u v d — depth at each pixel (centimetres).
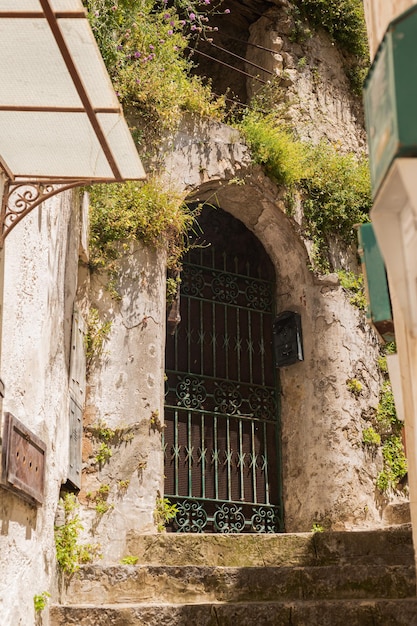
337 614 495
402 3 199
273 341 838
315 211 832
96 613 476
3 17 304
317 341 800
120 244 672
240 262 862
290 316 818
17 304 420
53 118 357
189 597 533
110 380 638
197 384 788
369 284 270
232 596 537
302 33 909
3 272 382
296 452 791
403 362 221
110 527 598
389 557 602
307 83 898
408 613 488
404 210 167
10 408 399
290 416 807
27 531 418
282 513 788
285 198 806
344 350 794
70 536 514
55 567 493
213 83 991
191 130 759
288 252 830
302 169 820
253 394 817
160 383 662
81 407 606
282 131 837
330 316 802
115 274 663
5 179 388
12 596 384
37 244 446
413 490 222
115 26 687
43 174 397
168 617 486
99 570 532
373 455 777
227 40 980
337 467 754
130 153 384
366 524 741
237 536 609
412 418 203
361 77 942
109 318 652
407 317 167
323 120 897
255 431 807
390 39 154
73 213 584
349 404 777
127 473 619
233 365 818
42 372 452
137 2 706
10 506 386
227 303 837
